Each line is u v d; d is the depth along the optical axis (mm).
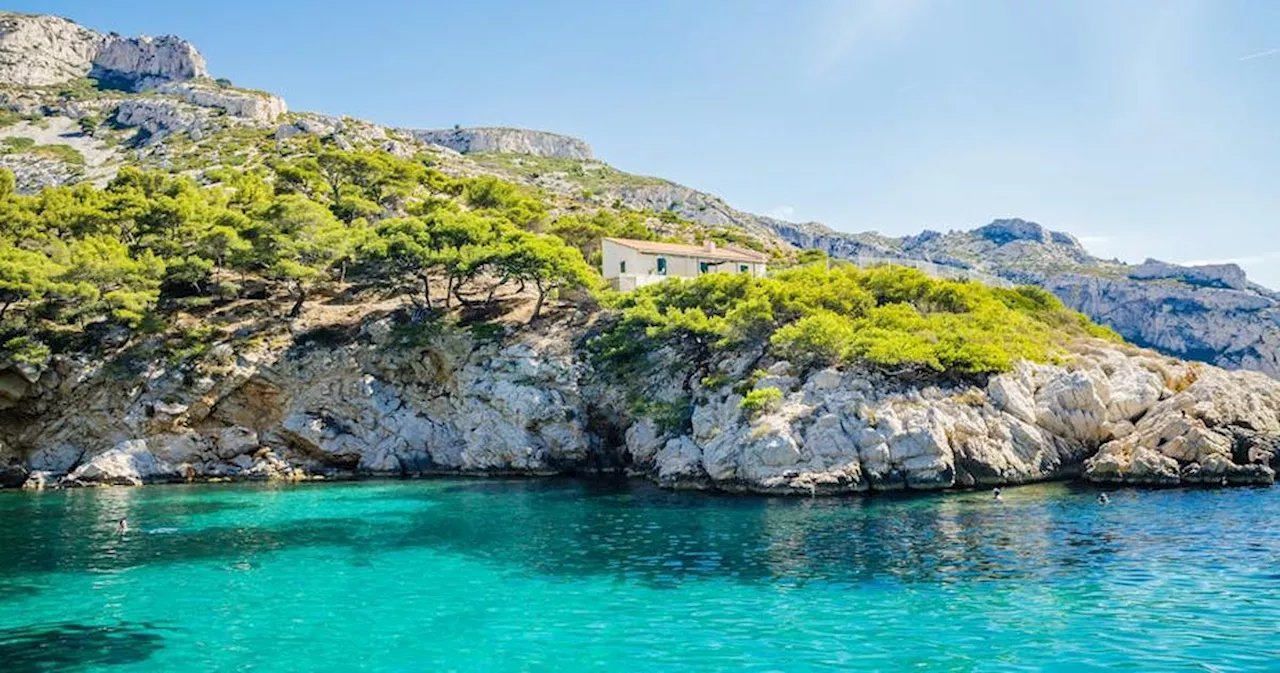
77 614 22859
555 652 18859
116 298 61094
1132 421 49719
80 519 40156
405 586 25656
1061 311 73062
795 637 19578
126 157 166125
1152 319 199375
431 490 50406
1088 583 24016
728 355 57000
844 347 50031
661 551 30359
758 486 44562
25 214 76250
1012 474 46000
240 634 20797
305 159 128000
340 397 61781
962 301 62562
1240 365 182500
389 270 68500
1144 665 17016
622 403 60219
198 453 59250
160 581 26719
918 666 17281
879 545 30406
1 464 58844
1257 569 25203
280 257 68250
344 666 18203
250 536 34875
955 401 48031
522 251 63938
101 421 59469
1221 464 43812
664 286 64500
